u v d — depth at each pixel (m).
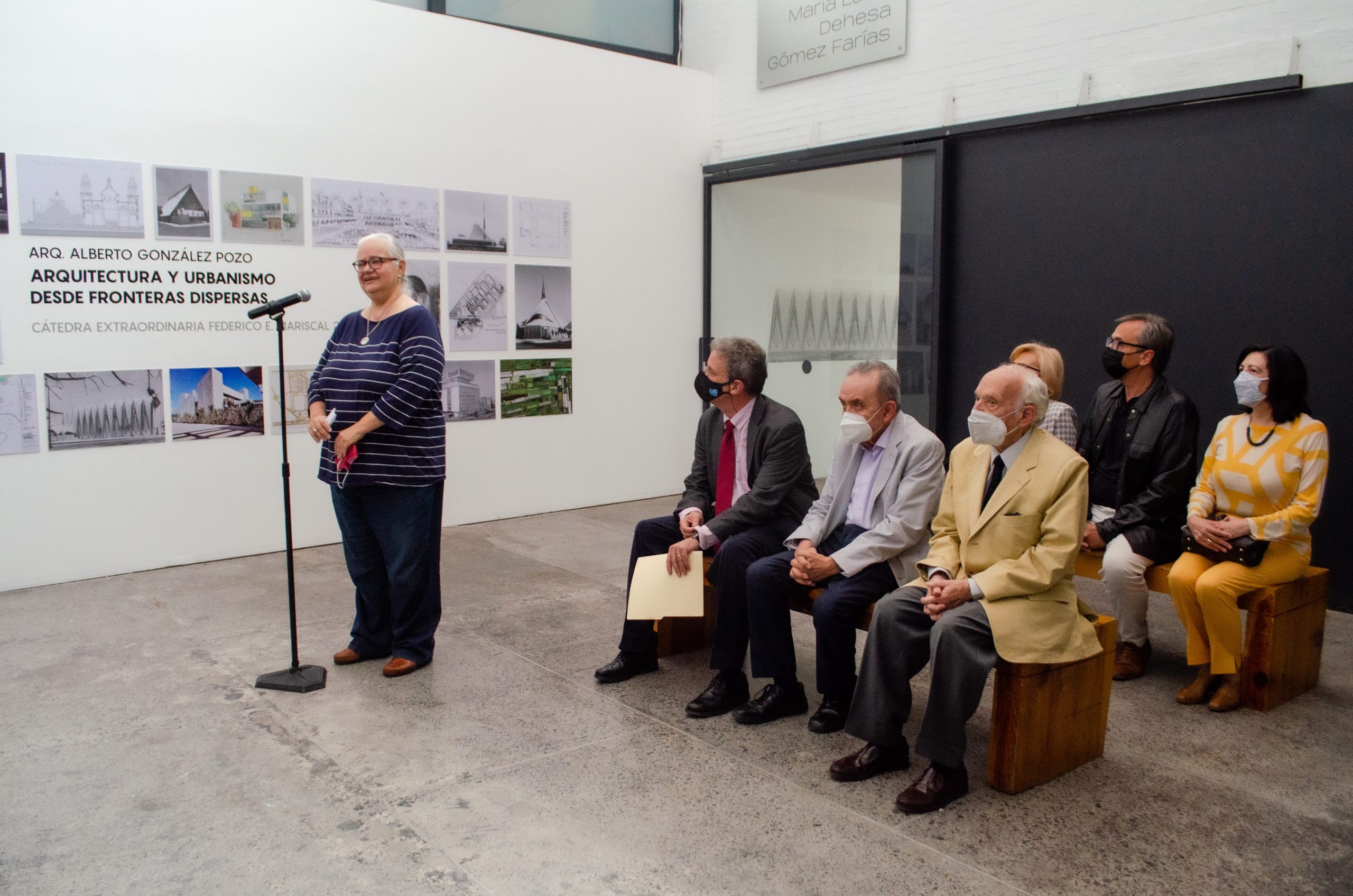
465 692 3.81
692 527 3.79
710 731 3.44
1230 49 5.02
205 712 3.59
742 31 7.84
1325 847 2.65
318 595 5.16
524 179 6.98
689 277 8.10
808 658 4.23
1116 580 3.89
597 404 7.57
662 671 4.07
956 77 6.39
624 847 2.65
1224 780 3.05
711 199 8.05
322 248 6.12
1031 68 5.96
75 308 5.30
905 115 6.72
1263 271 4.98
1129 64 5.48
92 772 3.11
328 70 6.05
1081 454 4.30
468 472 6.91
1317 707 3.64
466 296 6.75
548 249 7.15
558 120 7.13
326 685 3.87
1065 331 5.88
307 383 6.13
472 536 6.58
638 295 7.75
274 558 5.98
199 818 2.82
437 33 6.48
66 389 5.31
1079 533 2.92
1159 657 4.22
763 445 3.76
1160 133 5.33
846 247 7.08
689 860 2.58
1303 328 4.85
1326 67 4.70
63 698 3.72
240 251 5.82
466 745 3.31
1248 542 3.50
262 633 4.52
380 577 4.09
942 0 6.43
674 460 8.13
